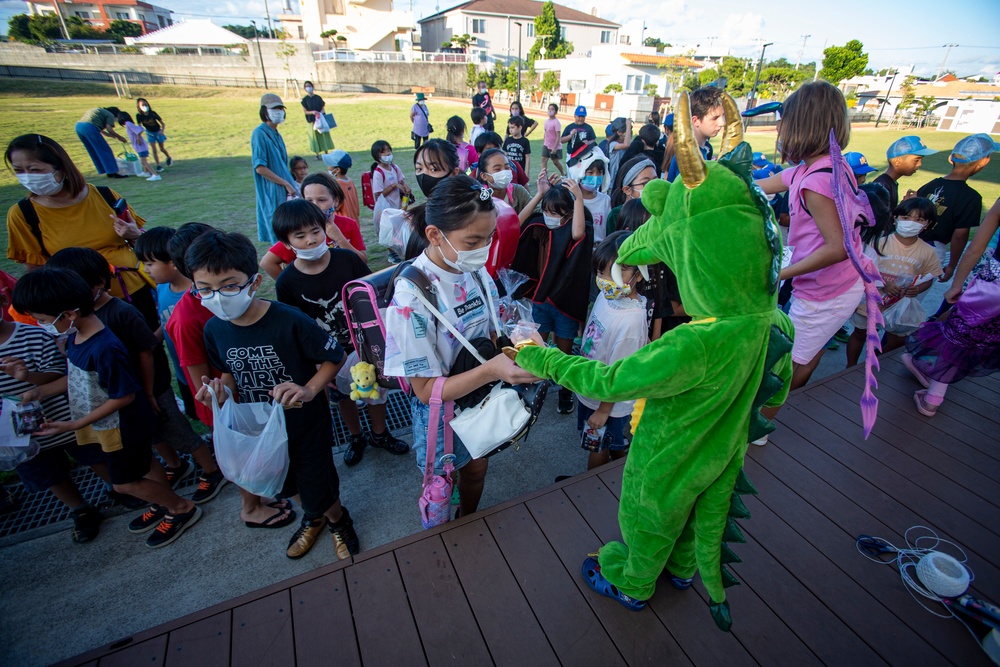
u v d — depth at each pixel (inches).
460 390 62.1
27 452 80.0
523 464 119.9
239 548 96.1
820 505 87.7
